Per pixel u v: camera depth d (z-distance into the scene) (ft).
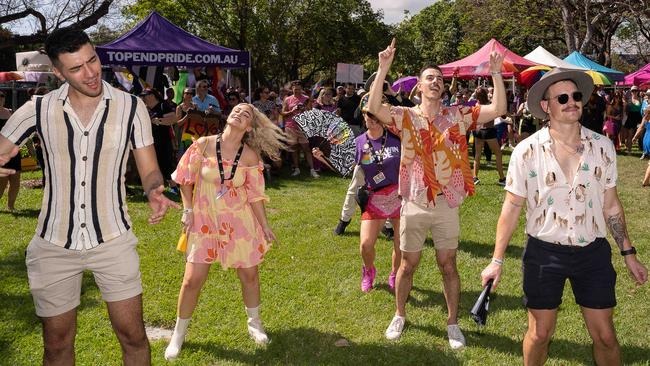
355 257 19.66
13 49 112.78
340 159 19.38
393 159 15.28
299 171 38.17
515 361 12.48
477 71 50.29
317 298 15.98
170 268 18.31
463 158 12.78
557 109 9.72
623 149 54.34
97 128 8.89
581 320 14.49
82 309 14.90
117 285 9.36
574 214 9.64
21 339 13.20
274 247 20.63
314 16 123.75
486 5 98.84
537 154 9.90
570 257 9.68
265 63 131.13
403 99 21.11
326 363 12.43
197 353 12.73
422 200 12.59
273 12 118.01
